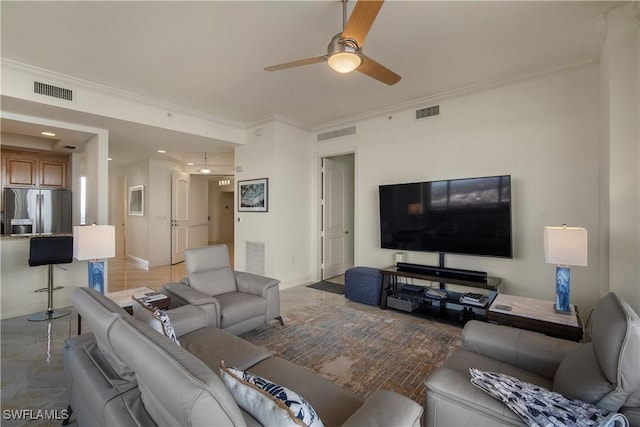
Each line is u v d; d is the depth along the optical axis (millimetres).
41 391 2076
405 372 2350
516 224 3428
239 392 1022
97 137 4152
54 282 3838
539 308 2463
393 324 3309
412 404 1127
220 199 12328
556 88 3203
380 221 4238
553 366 1528
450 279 3361
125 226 8055
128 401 1163
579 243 2254
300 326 3252
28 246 3635
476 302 3238
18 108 3314
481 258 3641
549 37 2594
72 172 5543
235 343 1935
